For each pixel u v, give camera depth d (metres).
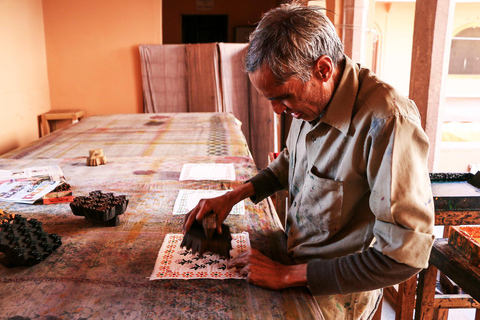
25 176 2.45
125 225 1.77
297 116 1.28
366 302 1.46
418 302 2.10
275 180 1.74
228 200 1.54
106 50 6.29
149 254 1.50
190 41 13.21
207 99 6.36
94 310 1.17
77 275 1.35
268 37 1.07
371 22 4.75
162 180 2.42
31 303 1.20
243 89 6.55
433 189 2.17
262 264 1.33
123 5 6.16
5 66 4.86
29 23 5.59
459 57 13.09
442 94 2.81
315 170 1.35
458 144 7.30
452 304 2.13
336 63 1.18
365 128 1.16
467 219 2.08
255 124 6.64
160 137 3.72
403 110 1.11
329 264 1.18
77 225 1.77
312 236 1.41
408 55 13.34
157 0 6.16
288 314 1.17
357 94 1.20
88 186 2.31
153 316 1.14
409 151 1.08
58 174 2.48
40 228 1.62
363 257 1.13
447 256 1.84
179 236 1.65
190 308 1.18
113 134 3.87
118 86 6.42
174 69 6.32
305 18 1.09
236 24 12.97
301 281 1.23
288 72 1.07
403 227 1.08
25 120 5.41
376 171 1.12
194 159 2.92
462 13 12.70
